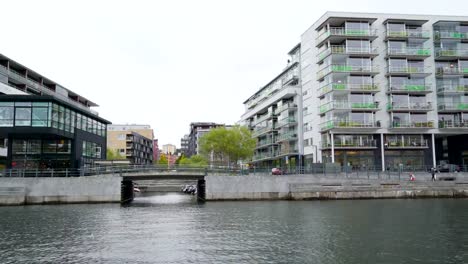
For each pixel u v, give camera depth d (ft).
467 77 236.84
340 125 221.66
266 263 58.65
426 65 234.17
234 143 290.56
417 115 231.30
